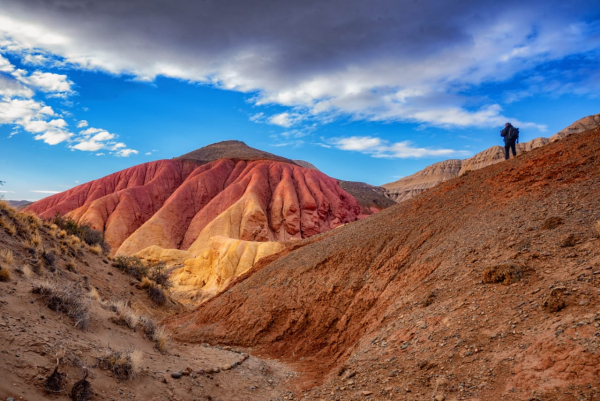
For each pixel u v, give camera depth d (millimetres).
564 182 12281
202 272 52188
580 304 6105
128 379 6453
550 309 6441
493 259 9391
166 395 6633
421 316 8805
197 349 11469
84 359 6191
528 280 7789
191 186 117000
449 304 8531
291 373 10648
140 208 108688
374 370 7625
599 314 5641
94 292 10828
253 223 91688
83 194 124938
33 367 5230
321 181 129750
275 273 17781
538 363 5434
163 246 91875
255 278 18594
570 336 5496
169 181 128250
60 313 7504
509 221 11133
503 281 8156
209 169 130250
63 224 23578
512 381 5387
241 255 48156
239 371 9680
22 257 12344
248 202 99562
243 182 116438
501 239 10203
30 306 7152
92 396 5430
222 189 122312
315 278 15508
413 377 6684
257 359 11453
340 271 15031
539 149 16906
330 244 17938
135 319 9320
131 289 20438
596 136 14148
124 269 22719
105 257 23109
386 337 8961
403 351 7828
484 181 16438
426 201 17625
